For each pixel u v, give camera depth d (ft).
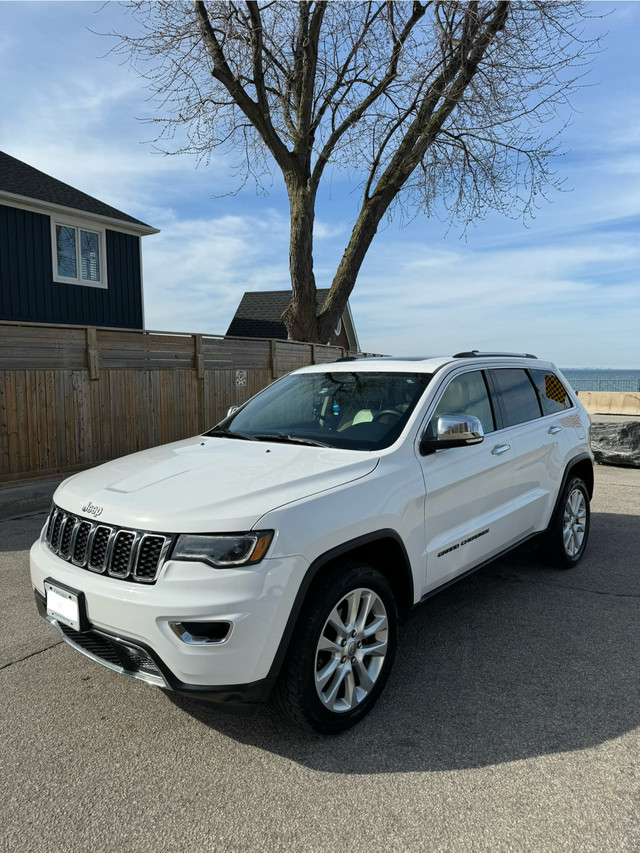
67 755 9.00
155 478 10.29
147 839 7.34
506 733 9.41
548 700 10.36
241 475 10.05
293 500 9.07
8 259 45.44
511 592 15.58
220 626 8.21
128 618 8.44
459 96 40.50
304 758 8.88
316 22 41.06
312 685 8.86
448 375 13.14
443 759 8.80
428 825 7.52
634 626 13.44
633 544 19.92
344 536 9.32
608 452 35.53
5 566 17.85
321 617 8.91
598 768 8.54
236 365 36.40
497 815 7.66
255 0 37.32
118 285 53.98
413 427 11.66
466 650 12.28
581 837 7.27
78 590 9.05
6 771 8.64
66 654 12.33
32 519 23.57
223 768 8.68
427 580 11.31
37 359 26.30
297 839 7.32
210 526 8.48
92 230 51.47
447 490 11.73
